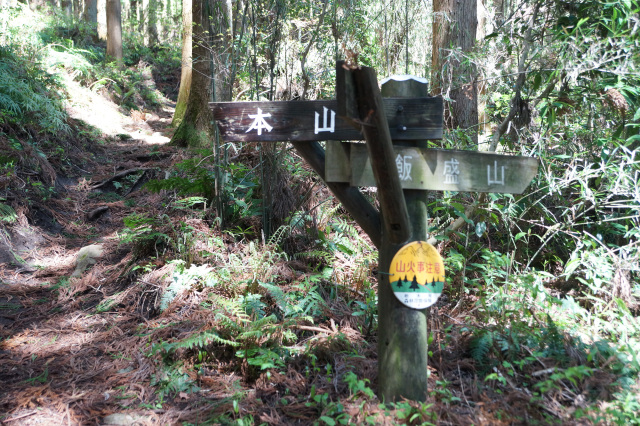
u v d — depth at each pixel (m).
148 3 23.11
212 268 4.14
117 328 3.74
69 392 2.96
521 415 2.46
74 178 7.54
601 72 3.70
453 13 5.42
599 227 4.08
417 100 2.52
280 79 5.11
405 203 2.54
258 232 4.82
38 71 9.39
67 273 4.95
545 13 4.09
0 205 5.60
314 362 3.02
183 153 8.27
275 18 4.64
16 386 3.04
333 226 4.82
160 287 4.05
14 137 7.10
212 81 5.00
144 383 3.05
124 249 5.18
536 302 3.46
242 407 2.72
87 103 11.16
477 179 2.62
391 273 2.55
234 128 2.64
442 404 2.57
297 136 2.60
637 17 3.51
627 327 3.27
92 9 20.56
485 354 2.93
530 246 4.46
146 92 14.79
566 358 2.85
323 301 3.67
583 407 2.51
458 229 4.29
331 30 5.05
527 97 3.90
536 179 4.08
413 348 2.56
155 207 6.21
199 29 7.60
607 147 4.00
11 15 10.94
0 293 4.43
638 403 2.53
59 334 3.76
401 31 6.00
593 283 3.75
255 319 3.44
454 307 3.66
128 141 10.02
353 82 2.08
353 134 2.54
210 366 3.19
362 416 2.49
